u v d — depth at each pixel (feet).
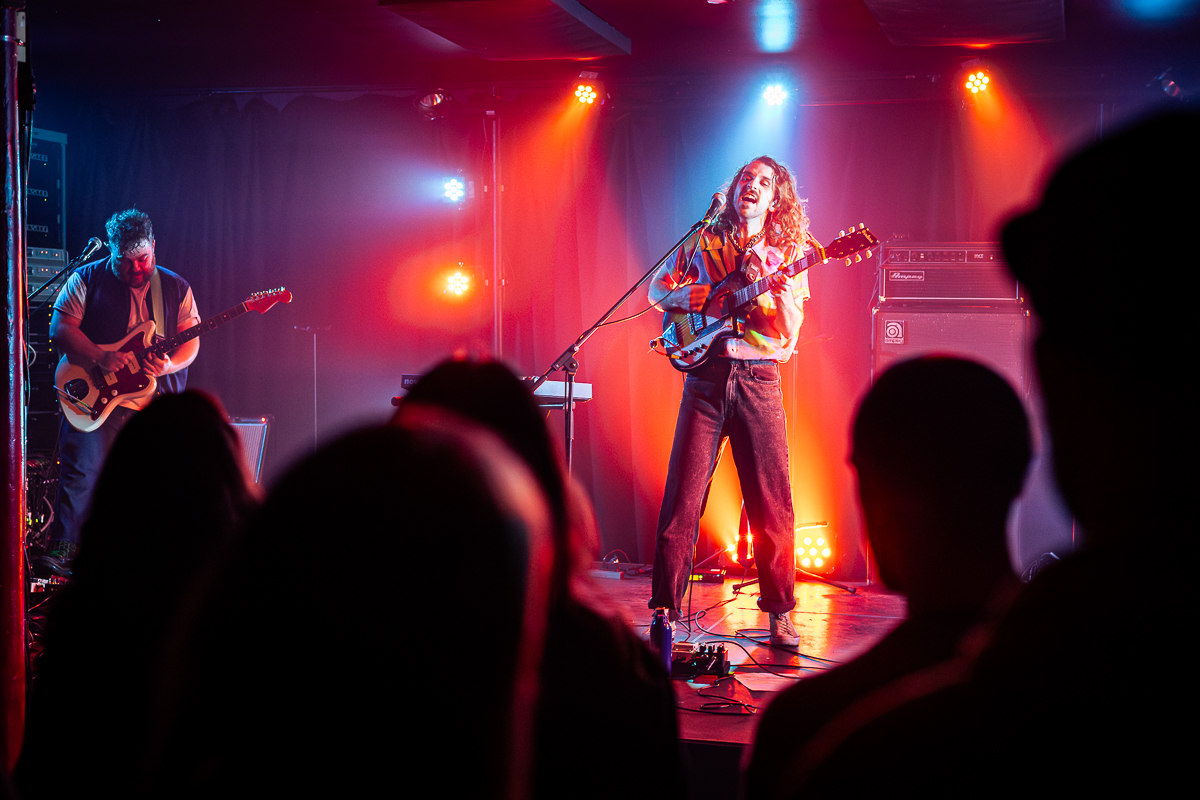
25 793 4.09
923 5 13.43
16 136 8.45
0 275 8.35
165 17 15.60
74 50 17.66
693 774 8.94
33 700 4.27
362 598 1.51
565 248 18.85
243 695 1.55
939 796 1.77
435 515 1.54
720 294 12.60
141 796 1.69
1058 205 1.93
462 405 4.04
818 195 17.92
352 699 1.51
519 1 13.51
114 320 16.46
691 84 18.24
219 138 20.15
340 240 19.83
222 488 4.54
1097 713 1.64
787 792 2.23
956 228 17.38
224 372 20.27
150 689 4.09
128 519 4.40
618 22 15.48
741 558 17.24
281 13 15.35
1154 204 1.78
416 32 16.11
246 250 20.15
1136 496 1.77
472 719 1.56
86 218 20.47
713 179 18.30
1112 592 1.72
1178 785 1.59
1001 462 3.27
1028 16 13.89
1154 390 1.77
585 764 3.76
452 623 1.53
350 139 19.72
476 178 19.16
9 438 8.34
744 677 11.10
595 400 18.70
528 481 1.70
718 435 12.75
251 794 1.54
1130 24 14.89
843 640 13.14
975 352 15.99
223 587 1.59
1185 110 1.89
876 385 3.49
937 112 17.40
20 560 8.34
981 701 1.78
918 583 3.29
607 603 4.44
